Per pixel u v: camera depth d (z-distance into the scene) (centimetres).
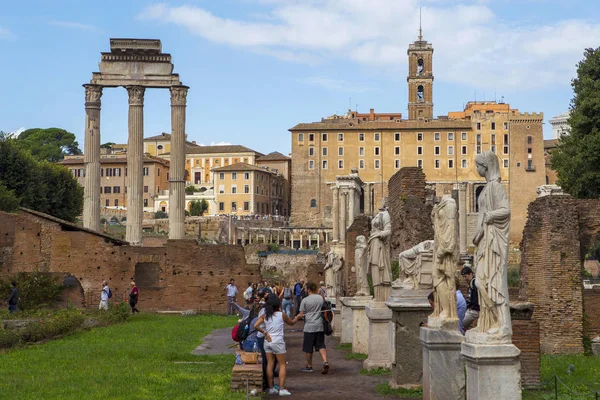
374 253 2408
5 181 9800
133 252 5966
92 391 1953
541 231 3325
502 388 1337
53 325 3534
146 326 4288
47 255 5916
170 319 5069
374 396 1923
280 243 18888
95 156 8694
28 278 5175
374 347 2398
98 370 2352
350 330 3278
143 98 8756
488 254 1375
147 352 2878
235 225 17475
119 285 5931
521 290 3453
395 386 1970
